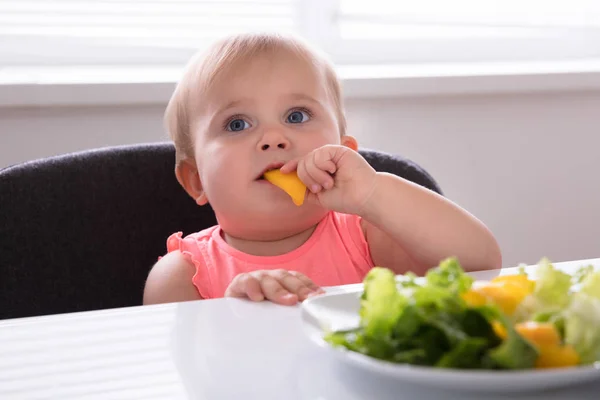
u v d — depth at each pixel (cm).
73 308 104
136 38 171
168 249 111
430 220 91
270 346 55
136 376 50
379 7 188
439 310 44
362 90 164
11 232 101
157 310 64
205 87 108
